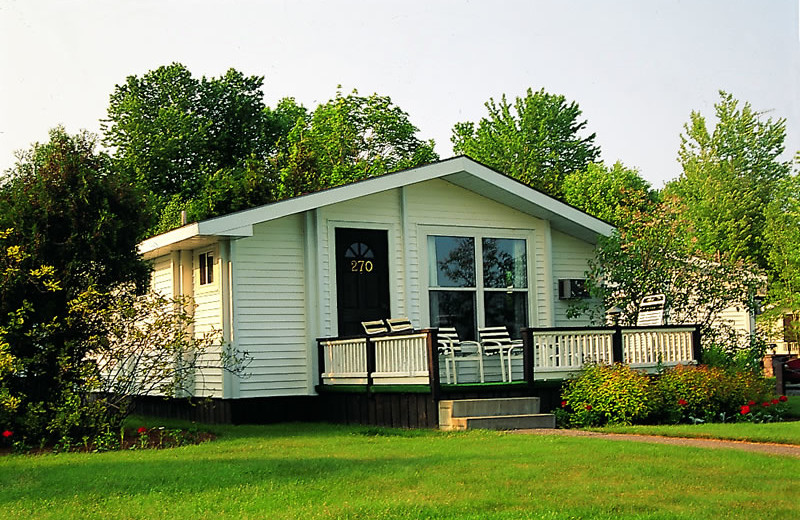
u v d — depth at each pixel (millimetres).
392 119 46594
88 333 13281
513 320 17688
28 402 12984
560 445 10695
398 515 7188
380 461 9789
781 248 30109
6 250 12797
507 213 17828
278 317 15859
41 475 9586
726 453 9852
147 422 16406
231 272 15492
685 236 18281
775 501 7422
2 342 12320
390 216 16797
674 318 18141
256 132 45250
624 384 13977
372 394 14742
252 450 11422
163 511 7625
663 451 9984
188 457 10812
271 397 15680
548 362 14852
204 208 37625
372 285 16578
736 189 36781
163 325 13328
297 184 40344
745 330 25328
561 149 54219
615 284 18219
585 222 17797
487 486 8195
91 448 12328
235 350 15359
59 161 13375
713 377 14531
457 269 17297
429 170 16469
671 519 6855
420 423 13812
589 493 7809
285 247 16031
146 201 13977
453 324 17125
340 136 45844
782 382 18859
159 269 18234
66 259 13203
